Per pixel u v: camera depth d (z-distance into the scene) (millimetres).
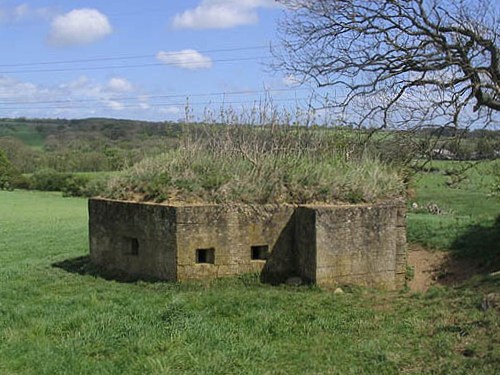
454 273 14461
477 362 6270
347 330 7953
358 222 10734
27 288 11109
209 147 12867
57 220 32094
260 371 6508
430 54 14734
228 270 10836
